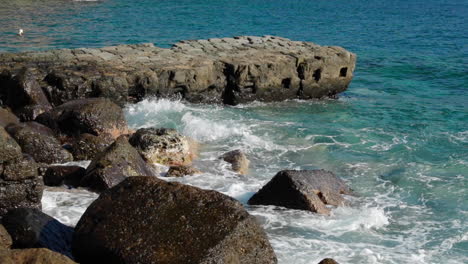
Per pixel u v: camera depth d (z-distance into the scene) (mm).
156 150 15562
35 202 11117
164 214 8867
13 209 9992
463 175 15812
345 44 43062
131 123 19328
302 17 63188
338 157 17250
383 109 23484
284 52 24938
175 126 19094
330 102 24469
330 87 25109
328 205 13055
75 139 15914
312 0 92062
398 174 15859
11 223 9461
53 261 7934
